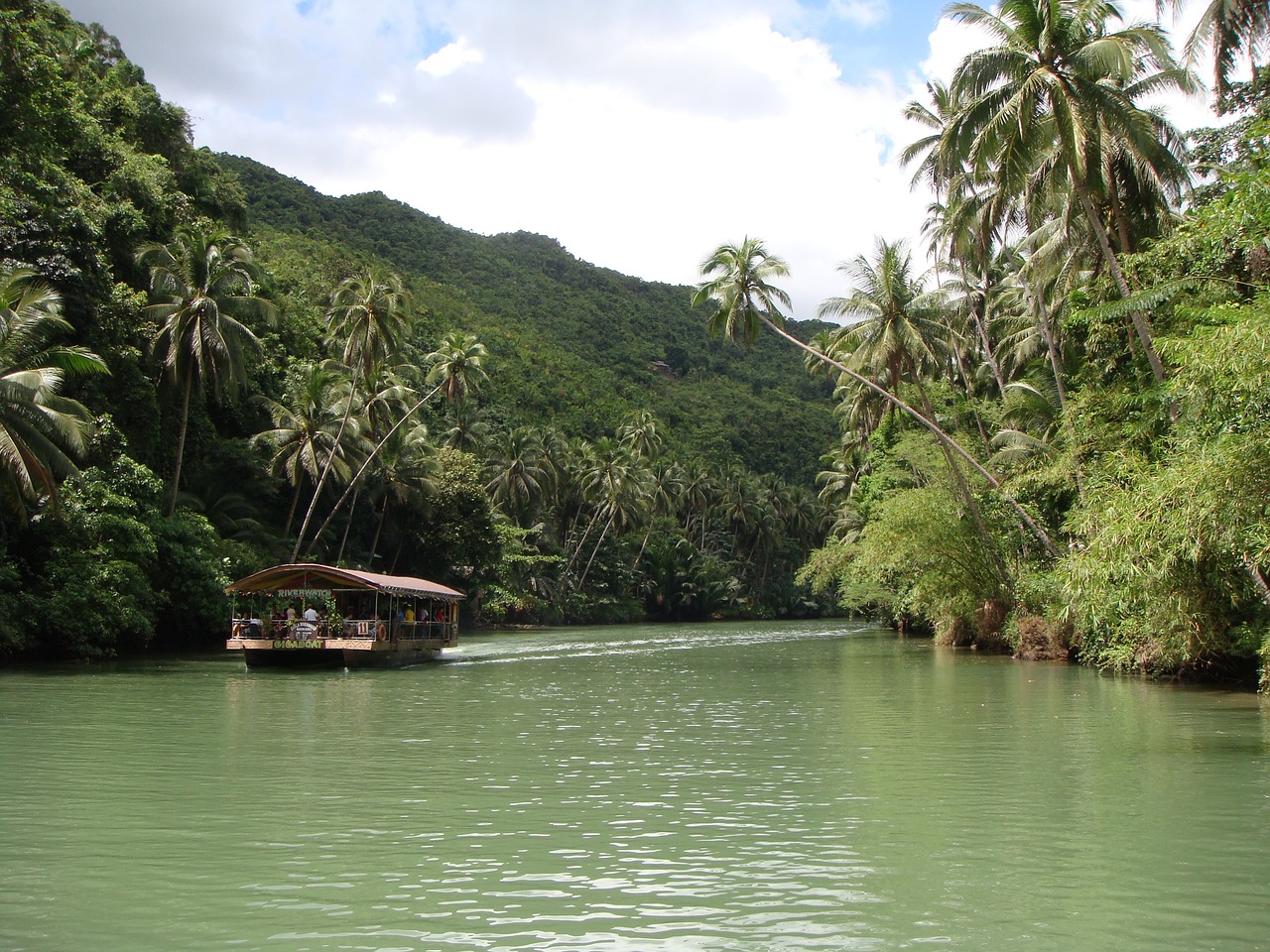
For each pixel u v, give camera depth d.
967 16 26.81
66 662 32.75
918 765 13.71
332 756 14.54
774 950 6.68
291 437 49.59
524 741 16.23
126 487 36.97
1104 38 24.83
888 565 40.56
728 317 37.69
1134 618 24.66
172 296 44.75
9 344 28.23
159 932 7.02
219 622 39.84
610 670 32.94
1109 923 7.16
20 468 26.92
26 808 10.88
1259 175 19.27
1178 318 23.72
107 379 38.84
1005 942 6.80
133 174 46.31
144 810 10.79
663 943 6.82
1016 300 42.09
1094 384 30.59
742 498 108.25
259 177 138.25
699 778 12.74
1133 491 19.22
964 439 41.34
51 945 6.77
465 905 7.61
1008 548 38.41
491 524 63.38
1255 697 21.75
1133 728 17.08
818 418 143.88
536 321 143.50
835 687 25.97
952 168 28.09
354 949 6.71
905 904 7.60
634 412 118.00
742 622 97.31
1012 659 35.25
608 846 9.33
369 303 52.97
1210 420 17.61
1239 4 20.88
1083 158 24.34
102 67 59.62
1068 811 10.69
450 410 78.50
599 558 91.69
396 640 34.06
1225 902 7.60
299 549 50.22
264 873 8.44
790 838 9.62
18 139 36.31
